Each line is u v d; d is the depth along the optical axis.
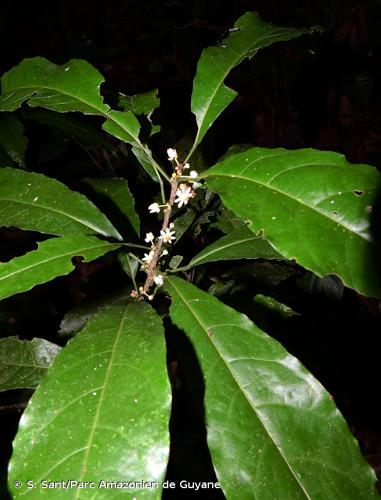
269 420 0.24
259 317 0.39
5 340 0.38
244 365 0.25
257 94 1.01
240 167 0.26
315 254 0.22
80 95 0.32
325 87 0.88
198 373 0.25
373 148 0.94
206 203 0.44
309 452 0.23
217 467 0.22
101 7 1.39
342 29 0.94
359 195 0.23
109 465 0.19
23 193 0.33
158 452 0.19
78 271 0.79
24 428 0.21
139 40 1.26
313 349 0.62
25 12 1.40
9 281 0.25
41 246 0.27
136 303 0.27
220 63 0.31
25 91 0.33
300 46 0.73
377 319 0.75
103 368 0.22
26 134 0.71
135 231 0.39
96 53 0.93
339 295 0.58
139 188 0.50
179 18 1.08
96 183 0.41
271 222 0.23
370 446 0.66
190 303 0.27
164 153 0.60
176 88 0.93
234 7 1.17
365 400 0.68
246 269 0.46
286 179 0.24
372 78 0.84
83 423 0.20
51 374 0.22
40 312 0.53
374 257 0.21
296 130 0.96
